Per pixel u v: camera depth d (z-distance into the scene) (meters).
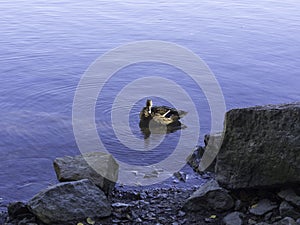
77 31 19.92
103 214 7.19
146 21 21.97
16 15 22.67
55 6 24.89
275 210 6.86
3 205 8.37
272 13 24.52
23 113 12.16
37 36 19.05
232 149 7.12
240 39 19.41
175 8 25.03
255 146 6.94
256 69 15.80
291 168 6.70
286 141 6.73
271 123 6.86
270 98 13.72
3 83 14.05
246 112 7.00
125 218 7.22
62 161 8.44
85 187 7.36
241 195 7.27
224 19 22.86
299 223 6.32
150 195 8.33
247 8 25.61
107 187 8.24
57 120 11.79
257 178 6.98
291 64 16.39
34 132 11.19
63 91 13.55
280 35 20.12
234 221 6.74
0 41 18.27
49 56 16.58
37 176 9.50
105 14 23.17
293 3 27.38
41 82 14.15
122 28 20.58
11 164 9.89
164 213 7.44
